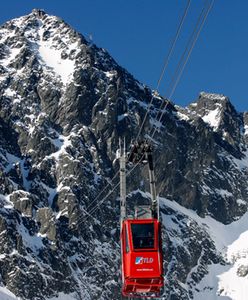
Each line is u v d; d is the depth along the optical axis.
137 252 49.28
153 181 50.97
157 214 50.84
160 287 49.94
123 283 50.28
